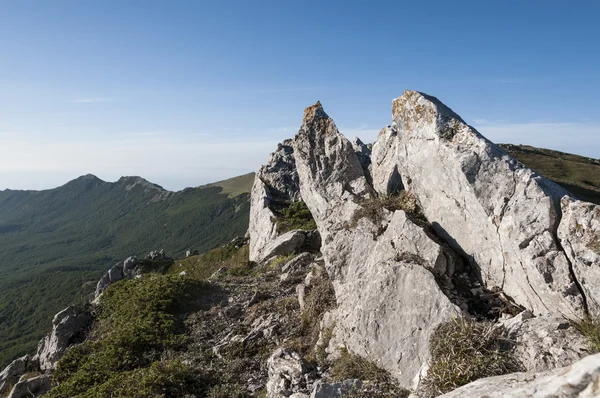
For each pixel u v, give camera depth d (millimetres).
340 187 15914
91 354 16062
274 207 34750
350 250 12195
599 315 6949
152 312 17641
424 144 10570
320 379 10039
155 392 11875
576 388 3967
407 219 10859
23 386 16203
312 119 17688
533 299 8219
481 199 8961
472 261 9820
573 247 7484
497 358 7191
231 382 12289
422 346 8758
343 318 11328
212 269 35875
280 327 14617
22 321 107562
